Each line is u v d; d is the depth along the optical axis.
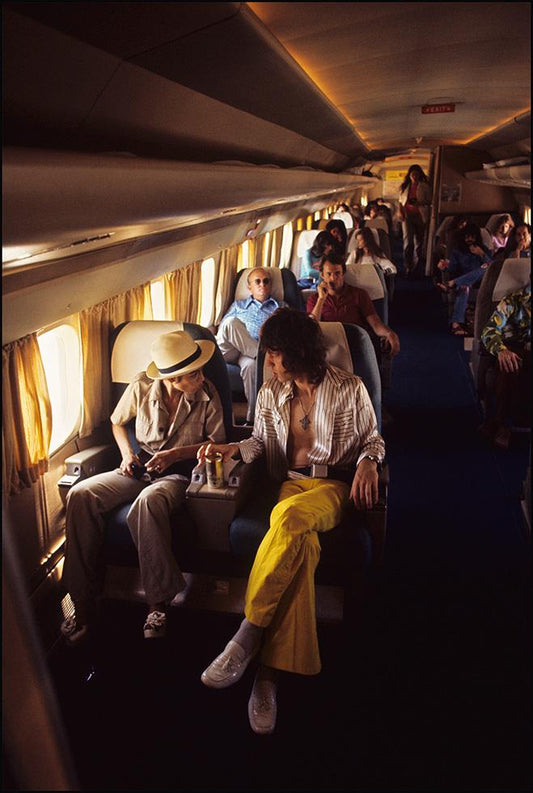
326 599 2.85
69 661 2.81
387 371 5.04
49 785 1.38
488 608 3.03
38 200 1.38
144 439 3.19
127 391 3.29
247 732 2.39
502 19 1.86
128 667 2.75
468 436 5.11
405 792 2.12
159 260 3.72
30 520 2.96
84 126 1.84
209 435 3.20
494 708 2.45
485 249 8.36
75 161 1.38
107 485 2.95
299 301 5.71
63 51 1.42
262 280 5.22
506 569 3.34
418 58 2.45
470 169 10.28
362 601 2.95
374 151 10.89
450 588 3.18
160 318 4.51
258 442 3.08
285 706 2.49
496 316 4.62
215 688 2.38
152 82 1.90
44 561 3.09
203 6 1.46
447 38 2.10
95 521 2.88
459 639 2.82
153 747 2.33
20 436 2.76
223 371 3.34
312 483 2.87
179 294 4.65
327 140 5.45
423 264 12.91
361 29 1.91
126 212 1.94
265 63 2.16
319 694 2.54
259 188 3.12
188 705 2.53
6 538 1.24
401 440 5.05
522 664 2.67
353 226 10.08
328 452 2.97
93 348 3.39
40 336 3.13
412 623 2.94
